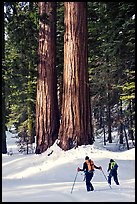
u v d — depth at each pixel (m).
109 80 22.89
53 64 18.77
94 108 27.25
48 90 18.47
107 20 23.00
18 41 21.02
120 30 20.20
